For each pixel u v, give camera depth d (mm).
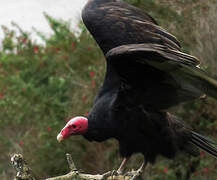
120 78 9094
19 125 16188
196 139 10031
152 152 9562
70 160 8750
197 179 13930
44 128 15305
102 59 15406
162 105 9258
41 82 17203
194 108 14125
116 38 9578
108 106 9391
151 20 9953
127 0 14875
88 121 9555
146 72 8930
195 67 8234
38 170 14875
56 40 17641
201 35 14445
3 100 16391
